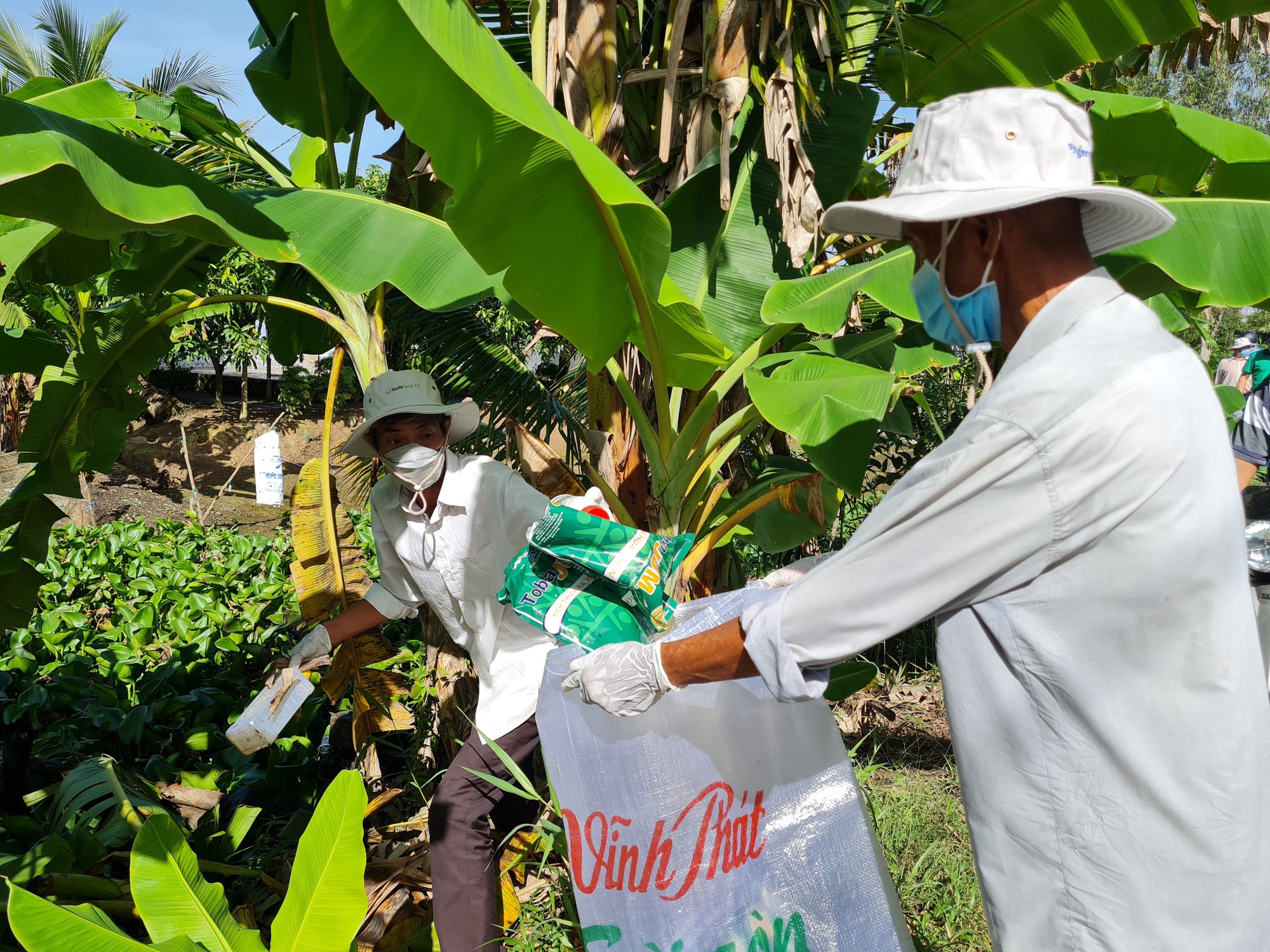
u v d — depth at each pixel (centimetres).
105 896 283
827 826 194
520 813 291
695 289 316
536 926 288
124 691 485
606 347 270
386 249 288
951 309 147
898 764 440
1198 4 420
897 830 342
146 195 226
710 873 188
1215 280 290
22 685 453
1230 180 332
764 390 272
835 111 343
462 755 268
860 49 362
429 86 202
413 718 380
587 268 247
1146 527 127
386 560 285
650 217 220
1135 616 130
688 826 188
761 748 193
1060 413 128
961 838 349
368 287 278
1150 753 131
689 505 318
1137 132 335
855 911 192
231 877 329
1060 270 140
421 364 408
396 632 543
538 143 213
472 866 259
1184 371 133
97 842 303
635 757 187
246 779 395
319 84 370
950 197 139
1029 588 135
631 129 347
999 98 138
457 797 263
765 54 298
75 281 330
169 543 822
